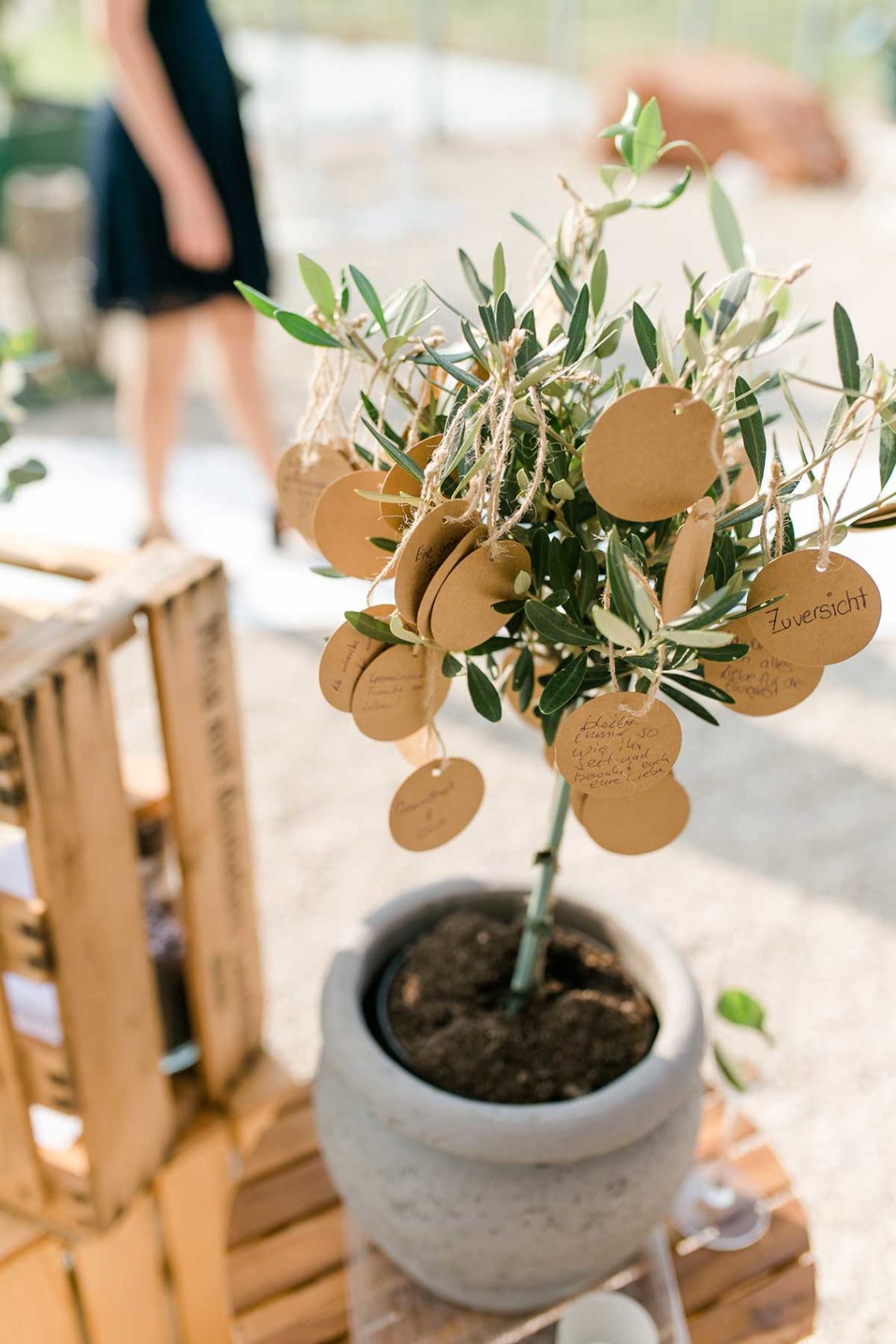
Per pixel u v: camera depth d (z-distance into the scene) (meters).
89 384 2.77
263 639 1.83
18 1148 0.73
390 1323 0.70
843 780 1.62
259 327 3.06
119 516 2.12
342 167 4.63
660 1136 0.62
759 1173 0.79
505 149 5.09
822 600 0.52
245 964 0.84
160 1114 0.79
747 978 1.29
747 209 4.27
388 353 0.56
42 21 5.59
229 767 0.78
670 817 0.60
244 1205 0.76
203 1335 0.90
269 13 7.09
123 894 0.72
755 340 0.54
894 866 1.46
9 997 0.74
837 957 1.32
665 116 4.68
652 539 0.58
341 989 0.67
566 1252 0.62
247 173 1.78
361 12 7.18
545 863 0.65
